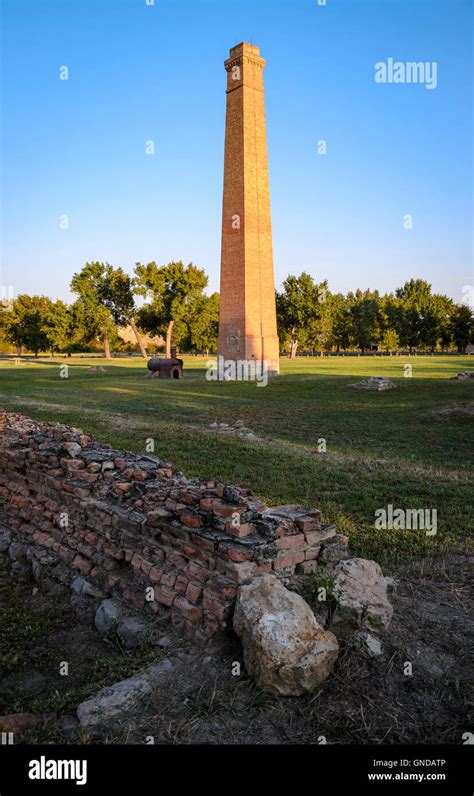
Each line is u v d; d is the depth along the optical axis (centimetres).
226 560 444
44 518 705
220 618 418
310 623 392
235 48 3931
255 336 4050
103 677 416
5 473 840
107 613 493
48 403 2428
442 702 369
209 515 485
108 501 620
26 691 413
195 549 475
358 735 341
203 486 550
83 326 8444
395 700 371
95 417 1934
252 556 443
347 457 1255
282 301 7525
